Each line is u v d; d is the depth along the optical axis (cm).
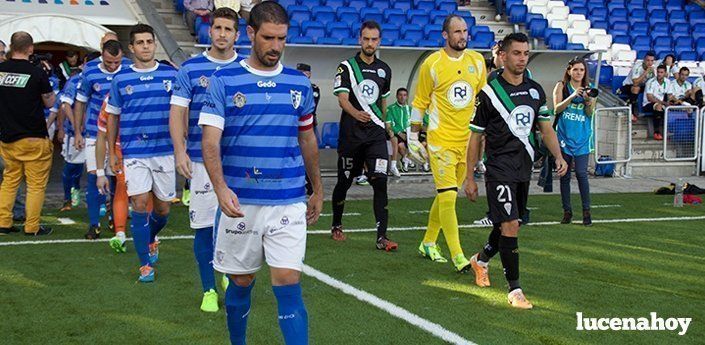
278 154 601
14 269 994
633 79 2362
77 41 2045
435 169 1018
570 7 2889
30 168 1218
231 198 579
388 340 721
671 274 1015
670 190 1803
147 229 937
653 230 1338
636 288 936
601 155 2164
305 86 614
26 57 1220
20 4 2233
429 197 1723
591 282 963
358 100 1150
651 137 2306
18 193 1356
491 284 942
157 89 933
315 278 959
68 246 1144
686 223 1417
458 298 874
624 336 747
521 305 837
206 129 585
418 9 2638
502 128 850
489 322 783
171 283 931
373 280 952
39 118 1213
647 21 2881
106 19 2298
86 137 1204
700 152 2212
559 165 880
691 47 2809
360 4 2653
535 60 2078
